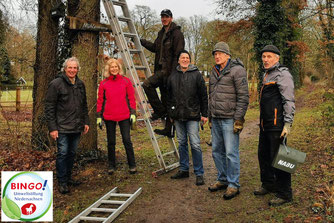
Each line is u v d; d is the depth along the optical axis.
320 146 5.47
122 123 4.50
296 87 25.42
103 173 4.53
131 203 3.53
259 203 3.33
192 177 4.40
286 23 16.36
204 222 3.02
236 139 3.56
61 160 3.79
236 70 3.45
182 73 4.04
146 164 5.07
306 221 2.74
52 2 5.54
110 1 4.71
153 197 3.69
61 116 3.76
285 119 3.04
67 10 5.10
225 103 3.51
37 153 5.45
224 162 3.80
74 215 3.22
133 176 4.45
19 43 6.96
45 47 5.66
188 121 4.11
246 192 3.68
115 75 4.37
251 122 10.24
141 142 7.20
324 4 14.68
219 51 3.48
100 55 6.72
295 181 3.80
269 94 3.19
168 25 4.52
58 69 5.65
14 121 6.95
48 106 3.67
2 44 6.88
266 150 3.41
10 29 6.65
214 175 4.48
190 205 3.44
